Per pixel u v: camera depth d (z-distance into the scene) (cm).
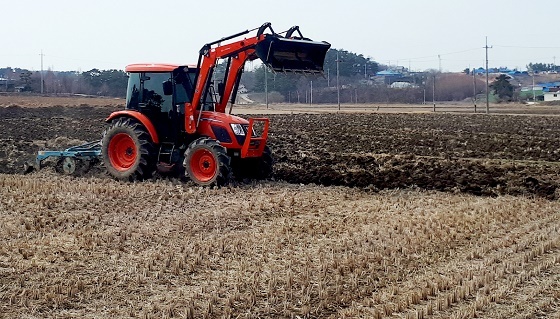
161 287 741
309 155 1881
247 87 10438
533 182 1436
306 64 1402
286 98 9875
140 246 895
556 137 2694
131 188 1305
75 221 1029
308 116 4419
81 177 1471
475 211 1150
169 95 1420
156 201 1188
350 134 2772
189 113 1383
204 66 1377
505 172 1586
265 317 666
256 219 1071
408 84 11619
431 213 1130
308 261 830
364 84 11162
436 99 10744
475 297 719
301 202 1202
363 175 1497
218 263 827
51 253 847
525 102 8800
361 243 919
